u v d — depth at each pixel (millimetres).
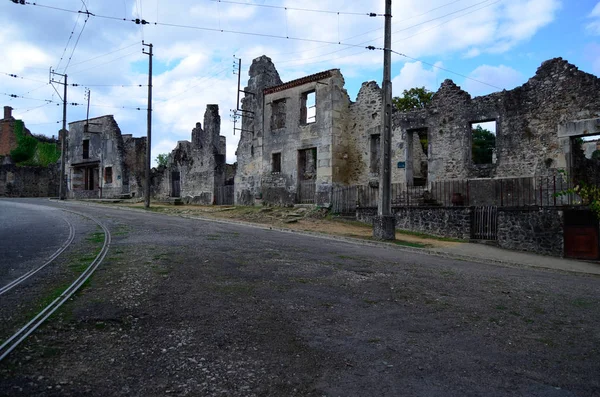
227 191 33062
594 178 17438
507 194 18359
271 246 13164
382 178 17016
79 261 9859
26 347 5008
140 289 7508
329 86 24812
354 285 8578
